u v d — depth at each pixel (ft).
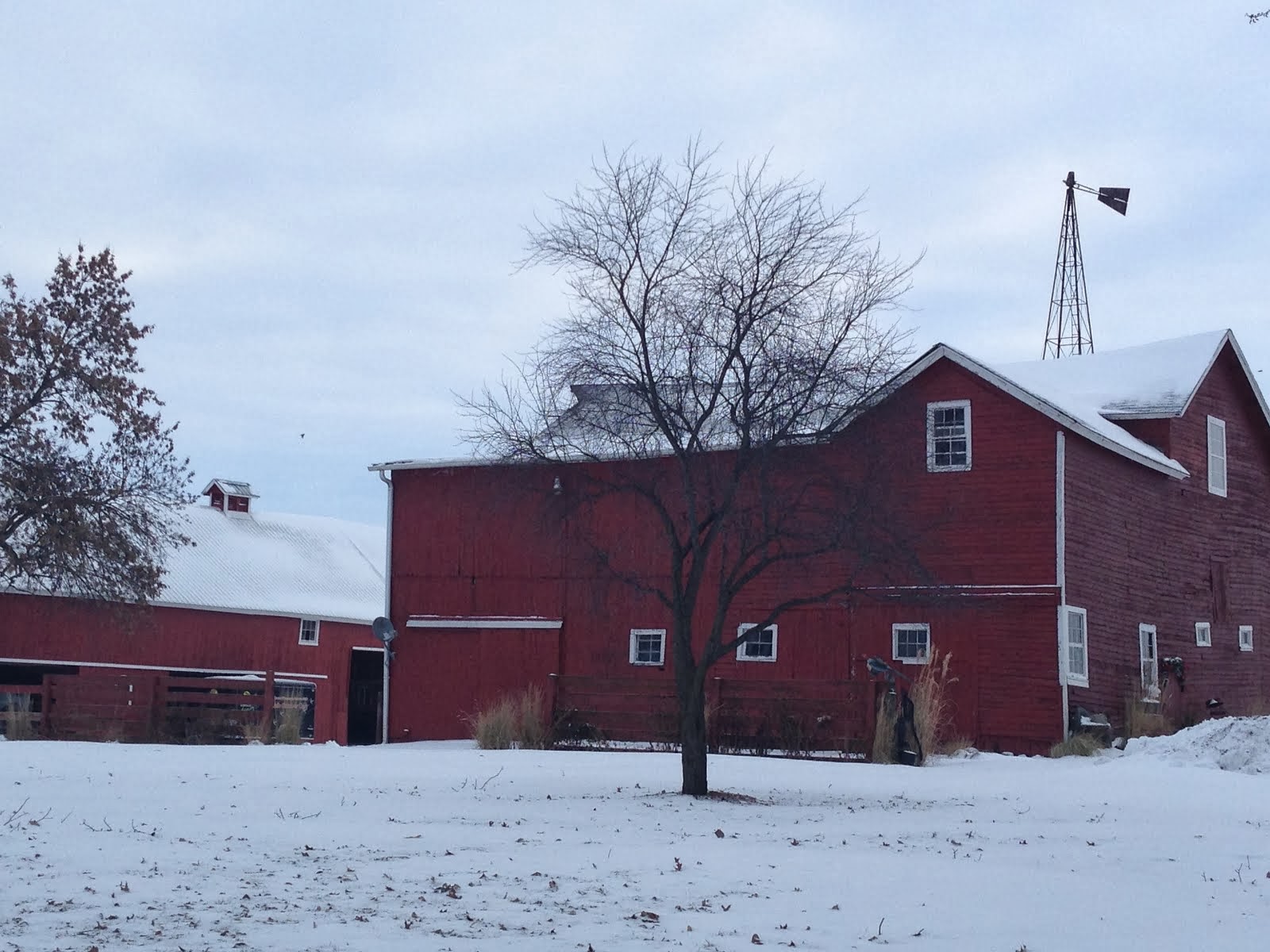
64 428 127.34
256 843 41.47
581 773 71.41
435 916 30.53
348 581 194.59
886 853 43.42
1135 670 105.81
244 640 171.01
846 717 88.17
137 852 38.83
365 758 78.02
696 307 61.62
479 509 116.78
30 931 28.14
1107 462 104.53
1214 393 124.77
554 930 29.32
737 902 33.47
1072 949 28.76
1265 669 128.47
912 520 75.00
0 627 144.97
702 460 65.92
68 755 73.82
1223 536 123.54
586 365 61.57
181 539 135.74
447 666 117.50
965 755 90.17
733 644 61.52
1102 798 62.80
